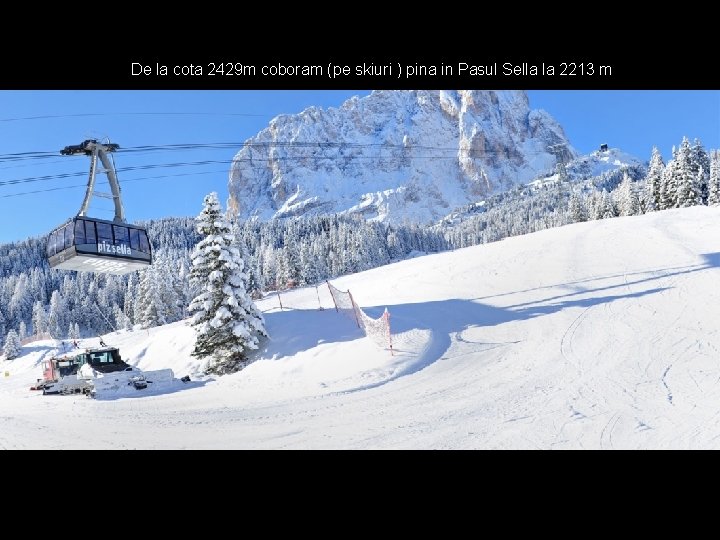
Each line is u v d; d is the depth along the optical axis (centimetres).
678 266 2853
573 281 2883
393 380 1670
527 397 1288
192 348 3148
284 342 2578
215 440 1147
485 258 4025
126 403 1864
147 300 6956
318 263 11744
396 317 2672
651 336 1775
